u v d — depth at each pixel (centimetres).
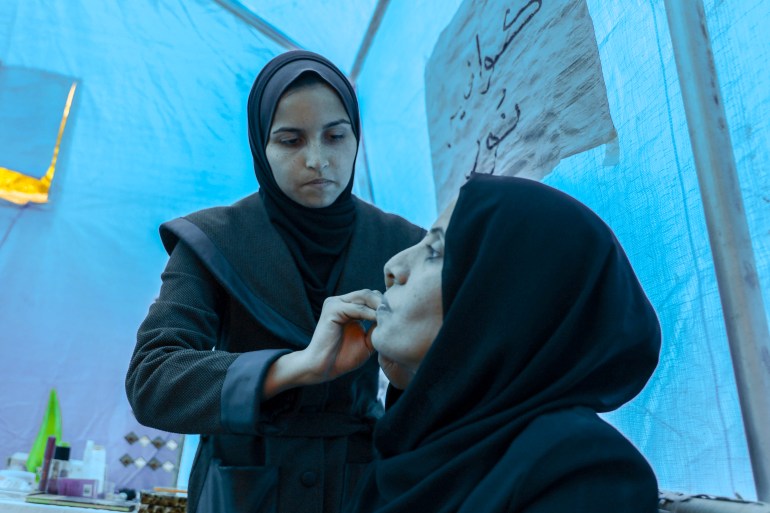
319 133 89
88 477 172
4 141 183
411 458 58
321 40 186
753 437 57
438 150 139
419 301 63
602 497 46
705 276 68
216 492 83
